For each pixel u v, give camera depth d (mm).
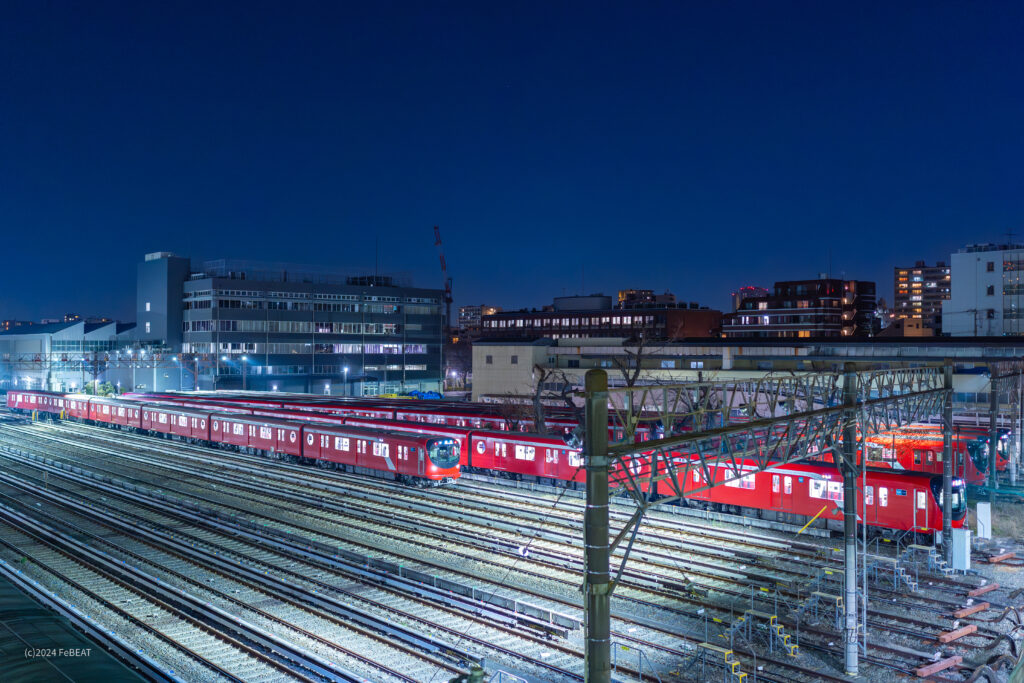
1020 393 48594
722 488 35188
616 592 25859
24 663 15539
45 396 87938
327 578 27375
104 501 40781
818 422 20234
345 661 20312
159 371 106250
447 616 23625
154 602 24734
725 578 26938
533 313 154625
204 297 104562
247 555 30297
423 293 124438
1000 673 19906
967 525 34125
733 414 55750
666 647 21078
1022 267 100188
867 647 21266
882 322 179500
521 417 53000
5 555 30625
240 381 104500
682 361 70875
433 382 125438
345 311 115062
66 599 25219
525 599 25047
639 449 13758
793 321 132375
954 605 24203
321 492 43406
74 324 112562
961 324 104375
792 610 23766
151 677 18484
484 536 32688
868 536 32188
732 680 19312
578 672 19609
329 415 62312
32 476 48375
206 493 42938
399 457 44719
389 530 34250
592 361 74875
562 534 32344
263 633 21672
